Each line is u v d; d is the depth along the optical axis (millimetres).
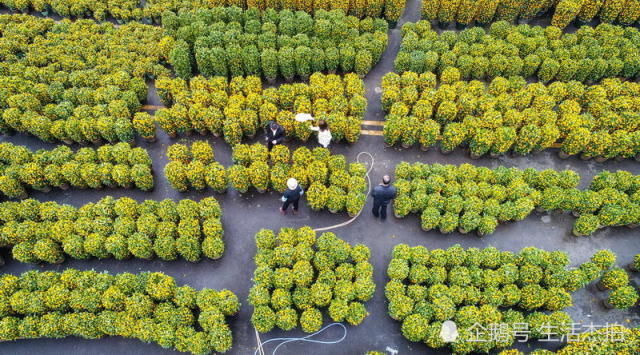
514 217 18250
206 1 25531
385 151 21281
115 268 18156
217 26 23609
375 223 19219
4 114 20547
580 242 18672
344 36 23547
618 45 23188
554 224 19109
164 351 16344
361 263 16938
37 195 20078
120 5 25953
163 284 16156
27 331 15820
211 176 18750
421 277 16531
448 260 16922
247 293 17562
